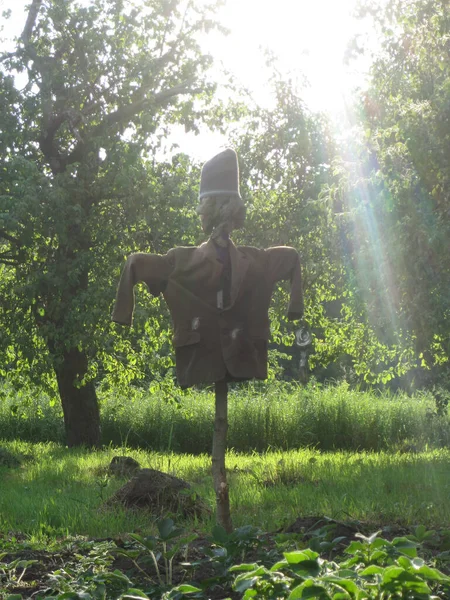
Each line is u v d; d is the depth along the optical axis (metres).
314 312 19.91
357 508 8.13
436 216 12.28
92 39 18.03
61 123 18.28
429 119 12.17
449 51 13.19
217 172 5.62
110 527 7.45
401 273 12.48
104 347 17.14
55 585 4.52
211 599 4.61
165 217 17.52
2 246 19.92
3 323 18.52
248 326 5.51
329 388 25.61
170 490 8.53
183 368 5.53
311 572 3.60
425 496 9.01
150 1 19.14
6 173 16.69
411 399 23.83
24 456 16.86
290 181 18.20
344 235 15.23
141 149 17.97
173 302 5.50
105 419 23.06
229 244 5.54
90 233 17.61
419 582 3.44
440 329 12.51
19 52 18.02
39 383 18.41
